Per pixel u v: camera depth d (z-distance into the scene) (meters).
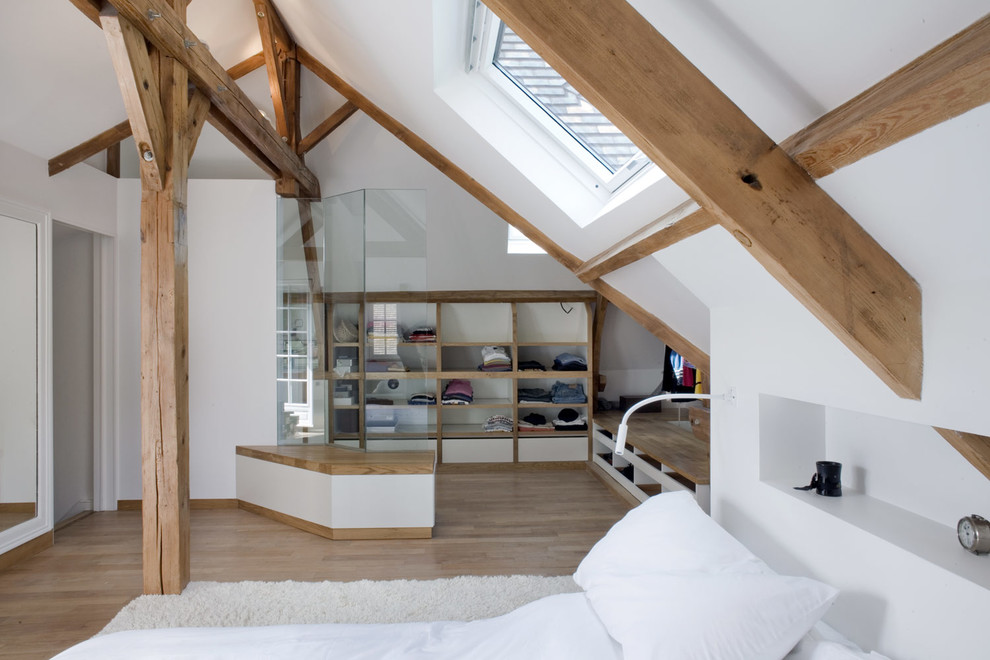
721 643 1.42
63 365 4.35
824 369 1.71
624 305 3.60
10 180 3.25
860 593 1.58
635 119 1.27
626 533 2.02
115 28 2.11
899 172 1.09
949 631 1.28
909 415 1.37
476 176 3.71
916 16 0.88
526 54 2.58
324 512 3.71
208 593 2.70
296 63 4.59
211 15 4.00
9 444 3.29
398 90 3.26
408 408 4.06
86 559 3.34
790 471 2.12
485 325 5.94
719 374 2.42
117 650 1.59
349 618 2.53
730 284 2.14
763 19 1.11
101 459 4.26
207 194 4.38
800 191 1.30
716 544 1.81
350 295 4.12
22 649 2.37
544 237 3.77
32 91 3.09
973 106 0.86
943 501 1.62
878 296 1.31
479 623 1.82
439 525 3.92
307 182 4.67
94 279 4.25
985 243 1.08
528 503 4.40
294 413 4.30
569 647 1.59
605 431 5.24
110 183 4.21
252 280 4.40
